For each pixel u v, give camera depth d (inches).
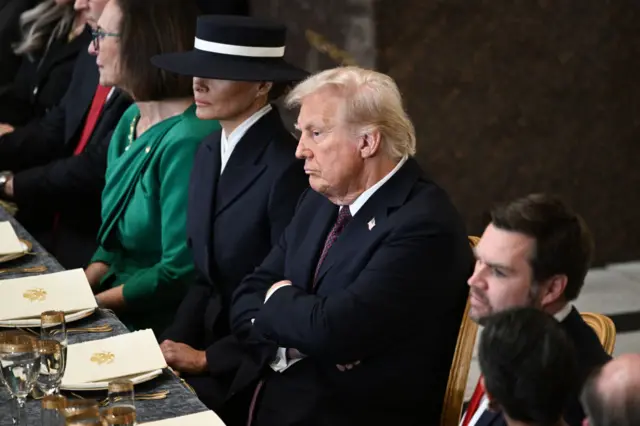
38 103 690.8
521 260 275.3
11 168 635.5
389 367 348.8
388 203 351.6
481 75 739.4
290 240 384.2
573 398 228.7
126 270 484.1
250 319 385.7
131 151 477.1
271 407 368.5
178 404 297.6
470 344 345.4
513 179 770.2
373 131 345.4
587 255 279.0
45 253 433.7
